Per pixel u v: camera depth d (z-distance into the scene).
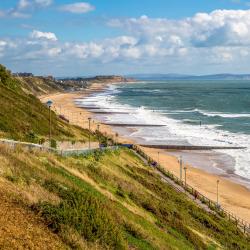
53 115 78.56
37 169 24.86
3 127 51.12
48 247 14.92
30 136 52.81
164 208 36.69
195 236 32.62
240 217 53.56
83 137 74.94
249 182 71.31
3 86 74.12
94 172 37.19
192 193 55.72
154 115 163.88
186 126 133.12
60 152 39.47
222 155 91.12
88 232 17.64
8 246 13.68
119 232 19.16
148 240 23.83
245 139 109.50
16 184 20.02
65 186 24.31
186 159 86.94
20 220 16.05
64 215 17.50
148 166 67.06
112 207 25.95
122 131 119.56
